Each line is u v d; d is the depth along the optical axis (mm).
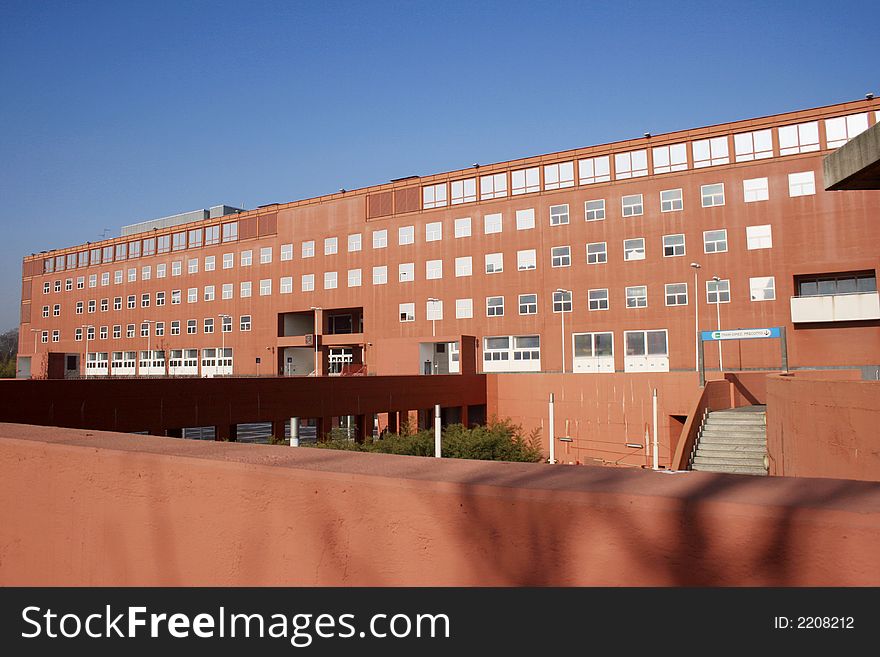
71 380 16156
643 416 30688
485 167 49469
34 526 4191
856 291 37656
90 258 75438
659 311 42000
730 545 2117
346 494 2871
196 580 3316
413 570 2676
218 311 62688
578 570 2352
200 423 19422
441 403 32406
